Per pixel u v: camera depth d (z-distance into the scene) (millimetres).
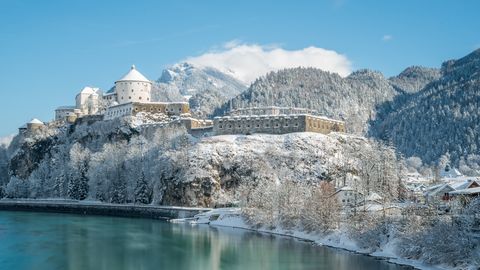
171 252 157125
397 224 151625
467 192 177375
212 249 161000
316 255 149375
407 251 138750
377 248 149750
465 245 123688
